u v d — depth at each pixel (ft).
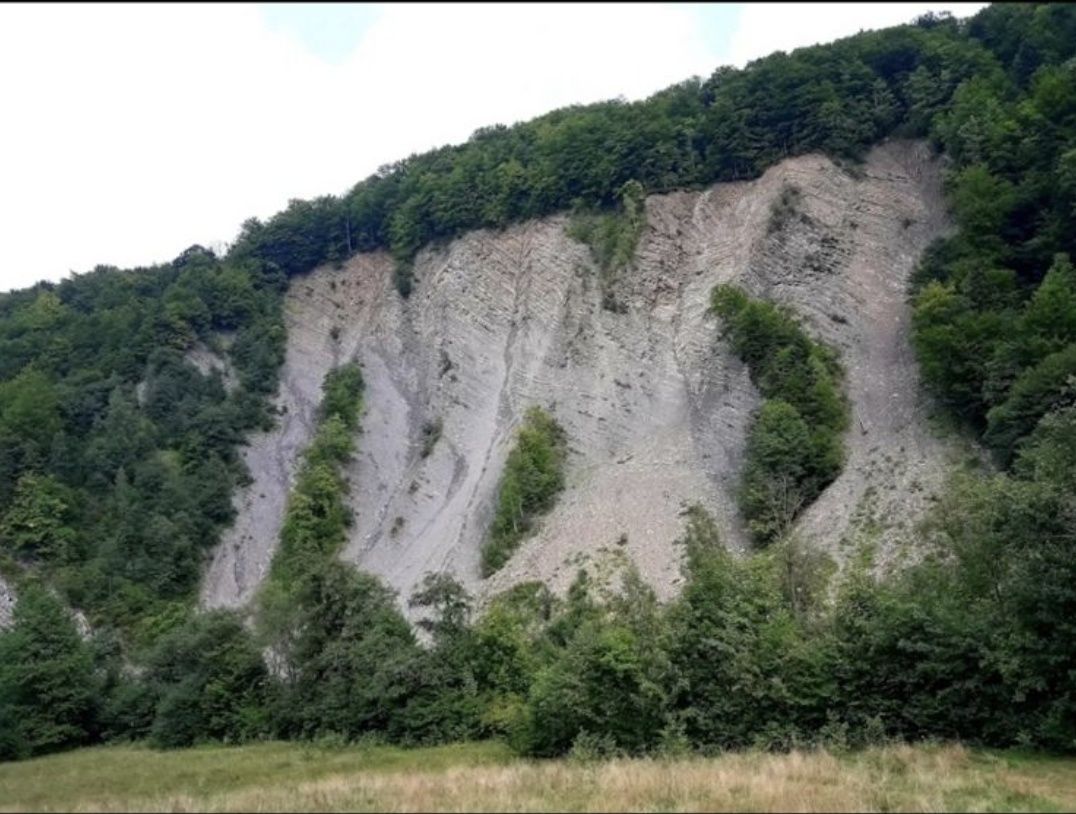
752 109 301.63
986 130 243.19
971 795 77.71
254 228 394.52
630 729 112.68
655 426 234.17
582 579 180.34
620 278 279.08
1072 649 102.42
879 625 112.57
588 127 329.11
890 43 302.86
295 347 333.21
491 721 133.18
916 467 175.22
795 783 80.12
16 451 253.44
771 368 211.20
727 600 118.21
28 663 163.63
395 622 152.46
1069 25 267.80
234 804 81.35
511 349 283.79
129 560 232.73
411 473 261.03
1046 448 115.85
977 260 205.36
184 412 286.46
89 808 82.99
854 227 257.55
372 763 116.67
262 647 160.86
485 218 331.36
